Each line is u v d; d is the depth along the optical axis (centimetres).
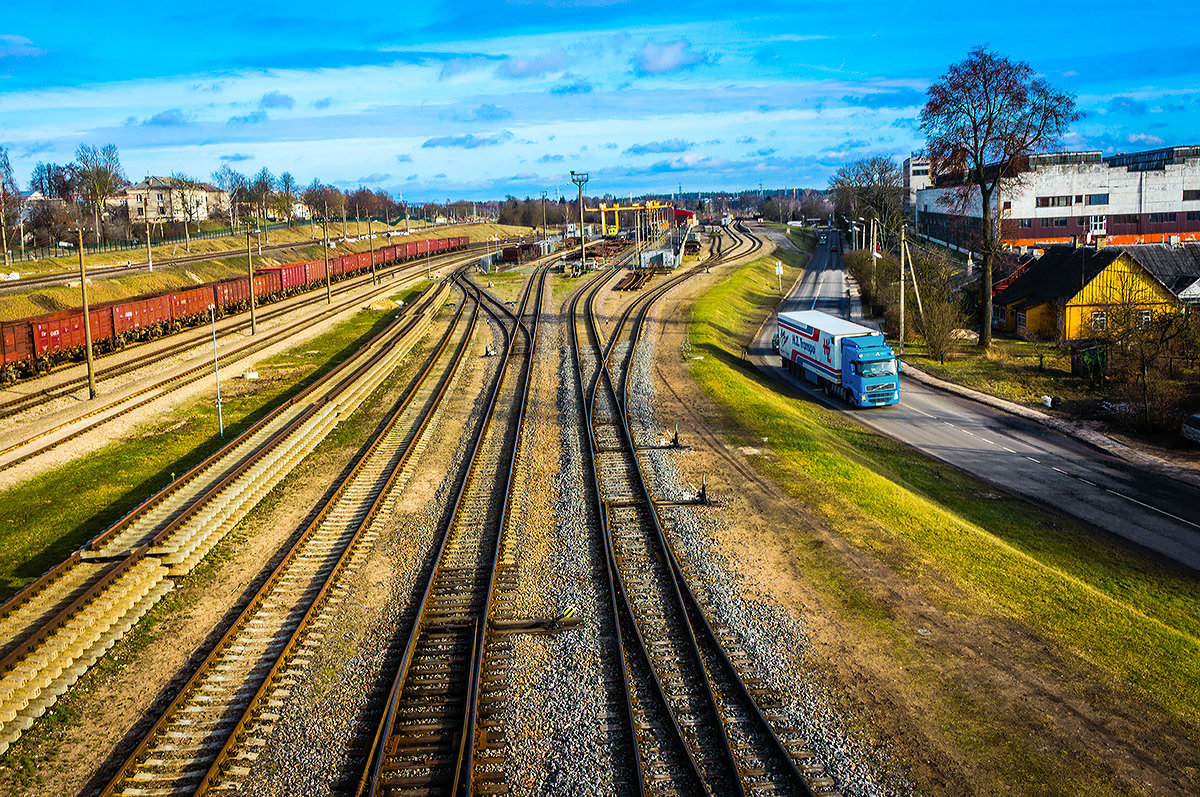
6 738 1242
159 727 1268
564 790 1118
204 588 1781
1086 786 1133
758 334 6281
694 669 1414
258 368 4322
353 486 2456
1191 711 1326
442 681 1384
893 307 5966
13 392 3541
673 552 1919
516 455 2731
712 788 1123
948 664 1439
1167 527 2450
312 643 1523
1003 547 2080
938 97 5025
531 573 1822
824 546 1978
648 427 3133
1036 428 3572
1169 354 4172
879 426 3656
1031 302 5691
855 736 1233
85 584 1670
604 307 6594
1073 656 1480
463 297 7444
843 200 15888
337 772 1162
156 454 2791
